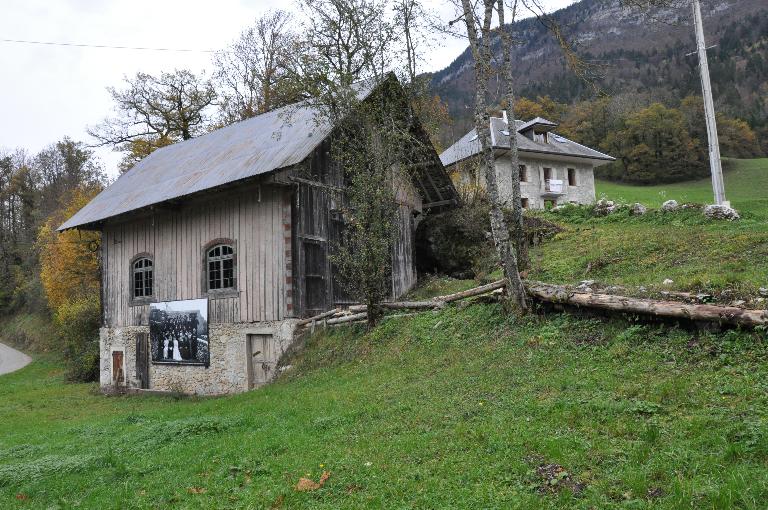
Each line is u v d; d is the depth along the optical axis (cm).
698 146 6072
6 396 2078
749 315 695
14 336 4597
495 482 506
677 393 612
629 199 4109
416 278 2047
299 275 1548
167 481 668
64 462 784
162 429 940
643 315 830
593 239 1711
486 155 1090
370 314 1355
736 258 1144
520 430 603
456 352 1020
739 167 6094
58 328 3788
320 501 537
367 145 1413
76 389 2202
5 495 693
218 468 685
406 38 1538
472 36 1078
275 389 1241
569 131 6556
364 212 1384
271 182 1469
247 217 1634
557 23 1245
